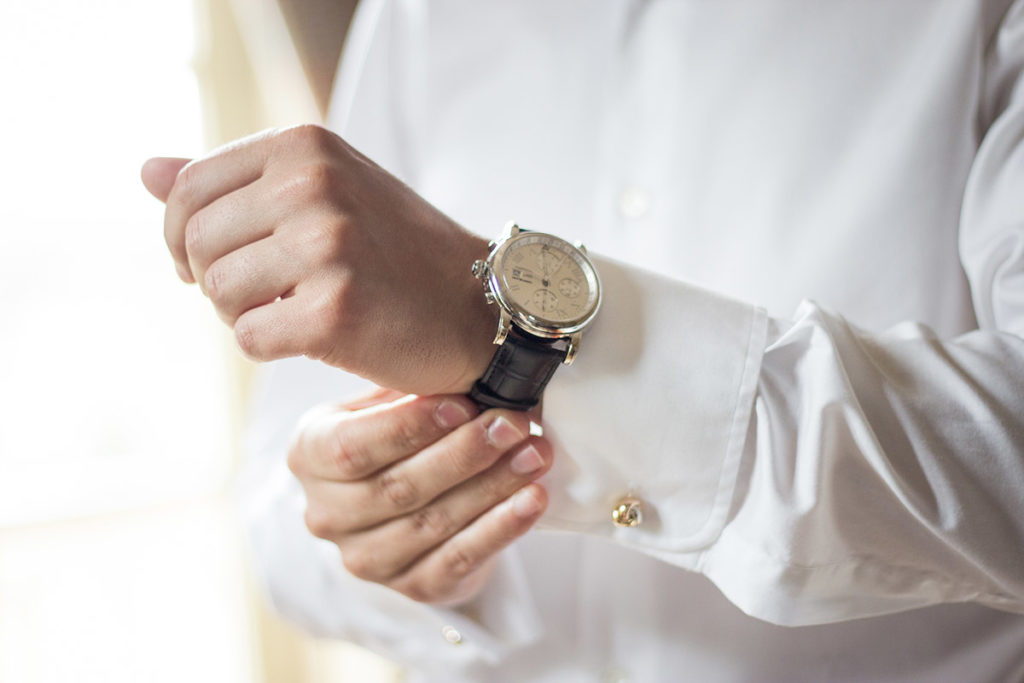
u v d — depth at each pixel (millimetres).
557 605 472
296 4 826
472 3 522
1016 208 391
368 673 1208
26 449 1312
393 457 363
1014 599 350
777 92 465
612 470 369
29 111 1166
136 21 1149
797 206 459
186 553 1403
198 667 1422
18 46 1125
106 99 1179
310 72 857
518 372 350
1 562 1283
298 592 481
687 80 478
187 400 1392
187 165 355
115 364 1348
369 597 458
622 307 365
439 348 343
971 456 346
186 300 1356
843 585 355
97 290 1314
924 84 444
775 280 460
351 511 382
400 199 349
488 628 435
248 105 1171
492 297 341
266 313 333
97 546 1349
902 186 443
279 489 495
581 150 498
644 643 451
